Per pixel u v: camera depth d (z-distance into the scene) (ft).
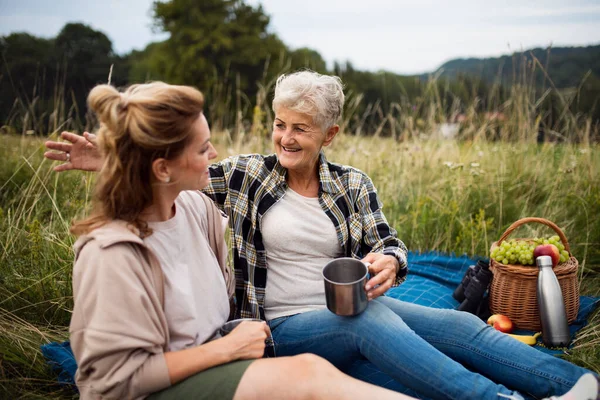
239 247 6.30
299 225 6.34
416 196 13.26
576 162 13.84
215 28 85.10
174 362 4.37
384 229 6.70
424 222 11.69
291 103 5.93
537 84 16.40
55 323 7.65
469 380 4.96
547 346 7.36
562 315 7.29
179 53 85.87
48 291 7.90
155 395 4.42
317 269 6.41
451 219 11.63
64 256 8.62
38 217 10.33
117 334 4.12
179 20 86.48
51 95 16.67
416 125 18.48
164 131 4.33
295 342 5.85
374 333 5.24
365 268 5.33
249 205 6.42
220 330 5.11
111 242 4.25
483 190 13.25
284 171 6.54
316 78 6.11
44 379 6.29
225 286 5.46
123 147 4.37
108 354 4.14
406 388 6.09
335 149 16.90
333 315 5.59
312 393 4.28
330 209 6.48
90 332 4.10
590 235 11.02
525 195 13.38
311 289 6.30
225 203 6.48
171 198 4.88
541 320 7.43
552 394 5.45
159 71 87.66
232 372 4.41
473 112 17.95
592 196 12.31
